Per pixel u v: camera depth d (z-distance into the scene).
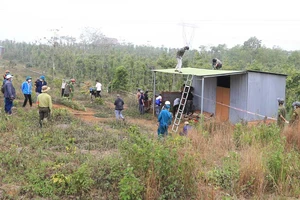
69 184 6.54
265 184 6.81
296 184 6.75
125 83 33.69
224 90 17.56
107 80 41.12
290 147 9.01
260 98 15.98
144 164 6.49
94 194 6.39
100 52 55.16
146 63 39.19
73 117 14.52
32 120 12.96
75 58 47.12
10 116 12.97
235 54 55.72
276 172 7.06
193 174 6.73
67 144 9.91
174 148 6.84
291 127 10.26
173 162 6.41
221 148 9.41
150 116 20.09
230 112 17.00
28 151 8.75
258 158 7.38
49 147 9.55
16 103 16.36
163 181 6.36
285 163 7.21
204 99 19.53
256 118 15.81
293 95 25.09
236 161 7.74
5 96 13.50
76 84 38.41
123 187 5.99
